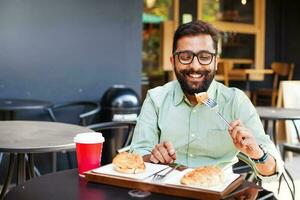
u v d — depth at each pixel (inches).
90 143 54.4
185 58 61.6
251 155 54.2
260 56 300.2
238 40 294.0
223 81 272.1
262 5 298.5
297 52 308.0
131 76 181.6
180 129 67.0
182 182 48.1
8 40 155.7
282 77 305.1
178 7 261.6
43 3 160.9
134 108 155.8
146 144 68.2
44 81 163.5
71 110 168.1
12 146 78.4
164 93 69.9
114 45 176.9
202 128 65.8
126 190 49.4
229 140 64.8
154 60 269.1
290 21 309.0
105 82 175.9
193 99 65.7
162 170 53.7
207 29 61.7
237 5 288.8
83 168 54.8
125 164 52.4
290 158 191.2
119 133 148.6
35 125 103.2
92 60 172.4
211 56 61.4
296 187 151.3
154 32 268.4
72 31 167.5
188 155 67.2
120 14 177.2
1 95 156.4
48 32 162.7
